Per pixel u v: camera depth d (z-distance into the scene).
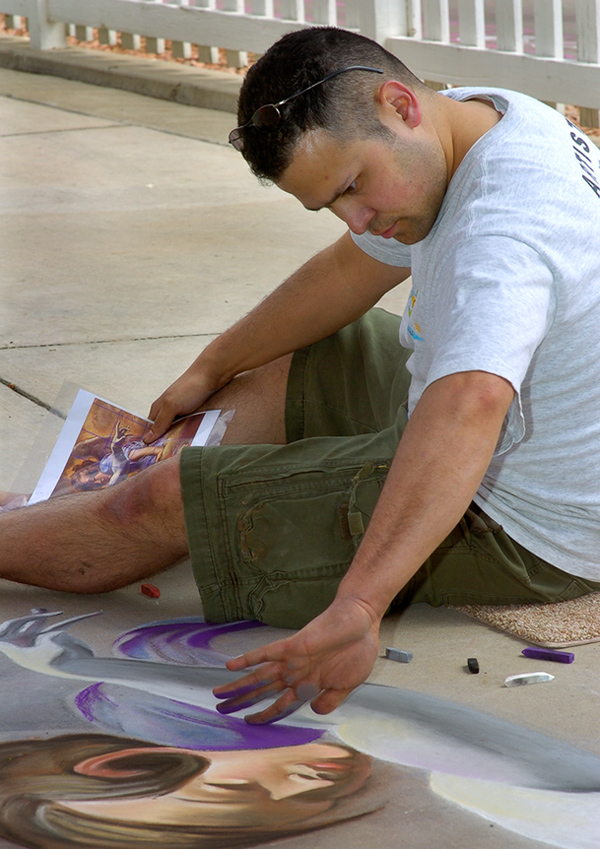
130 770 2.14
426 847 1.93
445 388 2.07
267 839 1.94
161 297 5.25
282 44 2.20
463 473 2.04
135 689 2.45
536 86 8.08
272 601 2.63
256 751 2.21
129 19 11.34
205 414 3.22
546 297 2.18
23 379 4.26
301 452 2.64
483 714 2.34
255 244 6.10
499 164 2.27
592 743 2.24
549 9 7.92
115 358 4.47
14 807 2.02
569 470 2.57
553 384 2.46
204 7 10.60
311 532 2.59
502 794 2.07
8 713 2.35
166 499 2.66
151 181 7.56
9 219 6.64
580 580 2.75
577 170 2.33
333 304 3.10
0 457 3.57
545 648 2.60
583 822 2.00
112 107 10.10
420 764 2.17
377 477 2.54
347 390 3.12
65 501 2.84
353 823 1.99
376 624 2.04
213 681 2.50
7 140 8.82
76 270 5.68
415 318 2.52
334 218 6.61
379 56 2.23
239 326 3.20
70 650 2.63
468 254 2.18
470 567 2.70
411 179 2.23
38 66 11.94
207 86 10.06
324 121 2.13
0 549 2.82
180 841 1.93
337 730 2.29
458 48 8.50
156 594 2.92
